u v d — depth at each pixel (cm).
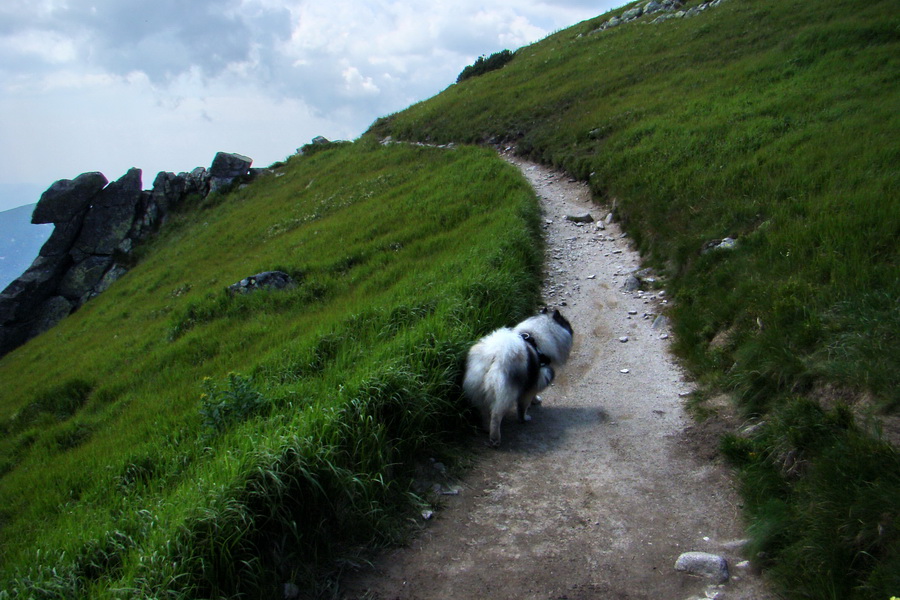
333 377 732
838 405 530
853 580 397
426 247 1488
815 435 525
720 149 1508
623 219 1494
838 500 441
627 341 974
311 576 477
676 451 647
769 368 671
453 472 638
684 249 1155
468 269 1116
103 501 650
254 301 1522
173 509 477
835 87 1706
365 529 530
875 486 426
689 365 837
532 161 2336
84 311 2958
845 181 1073
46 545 513
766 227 1032
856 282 741
